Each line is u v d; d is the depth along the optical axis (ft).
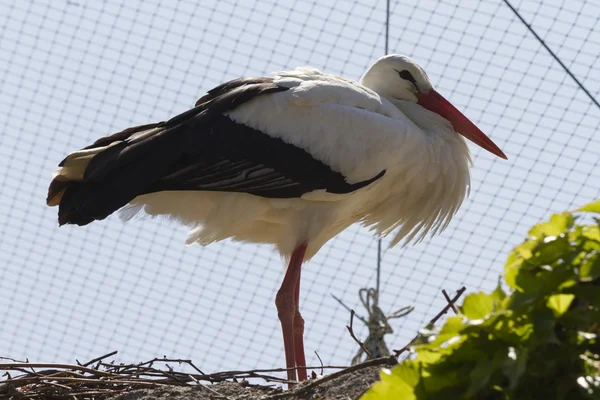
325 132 31.60
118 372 28.02
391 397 16.22
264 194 31.60
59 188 31.40
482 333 15.58
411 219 34.94
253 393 25.62
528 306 15.29
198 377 27.12
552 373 15.30
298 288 32.50
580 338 15.30
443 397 15.93
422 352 15.98
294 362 31.35
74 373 27.61
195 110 32.09
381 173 32.27
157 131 31.19
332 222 32.60
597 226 15.43
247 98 31.81
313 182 31.63
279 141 31.50
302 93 31.78
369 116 31.99
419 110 35.06
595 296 15.31
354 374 26.07
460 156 34.47
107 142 32.12
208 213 32.12
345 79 33.58
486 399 15.88
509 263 15.75
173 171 30.76
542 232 15.84
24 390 26.76
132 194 30.17
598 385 14.96
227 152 31.19
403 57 36.24
